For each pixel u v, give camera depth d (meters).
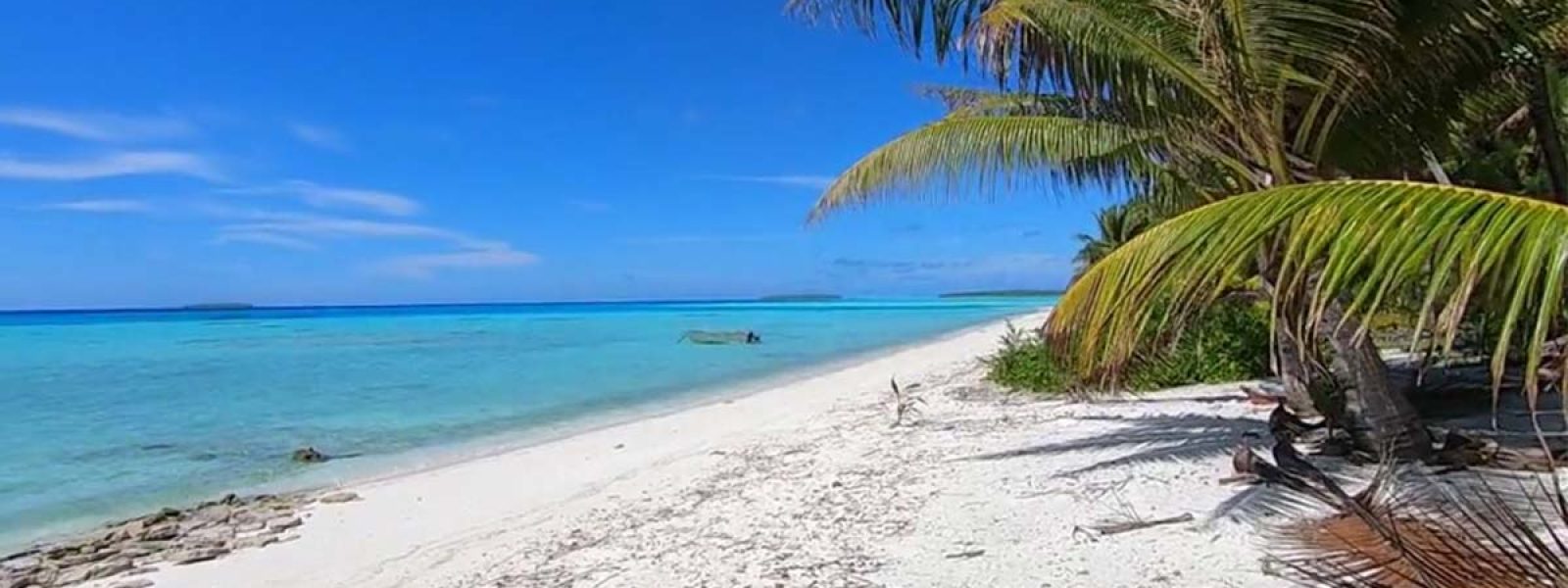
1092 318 3.74
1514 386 9.14
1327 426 7.54
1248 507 6.18
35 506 10.17
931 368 21.64
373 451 13.21
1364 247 2.96
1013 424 10.93
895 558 5.93
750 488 8.39
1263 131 5.96
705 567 6.05
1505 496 5.61
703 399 18.25
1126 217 14.69
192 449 13.51
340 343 41.88
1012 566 5.55
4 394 20.61
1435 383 10.05
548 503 8.84
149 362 30.92
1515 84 8.22
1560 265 2.64
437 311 134.75
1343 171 6.48
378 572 6.88
